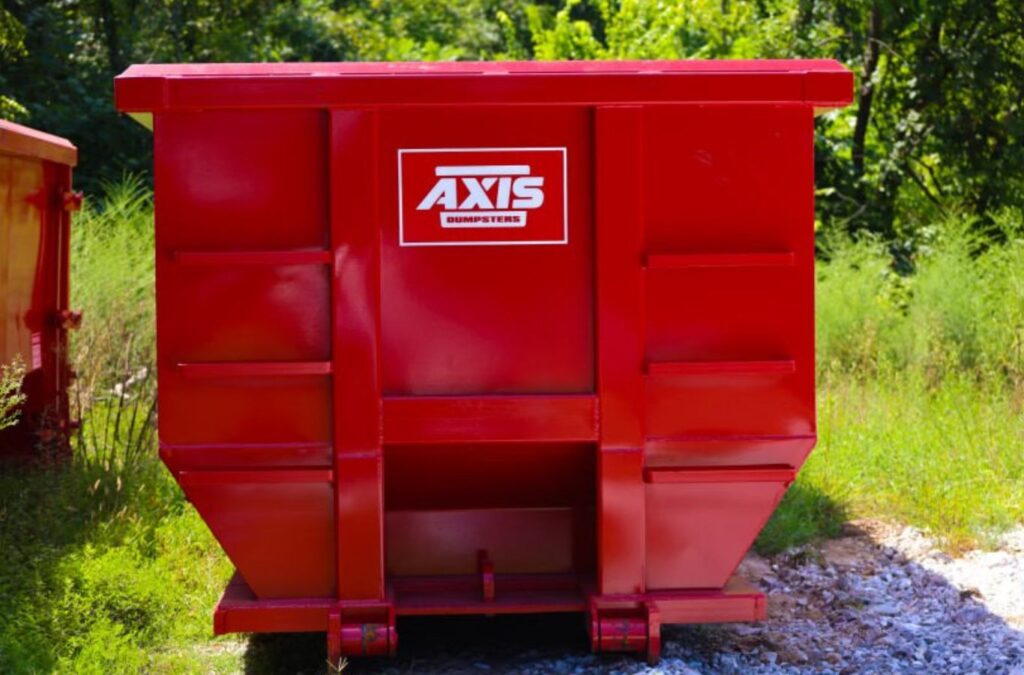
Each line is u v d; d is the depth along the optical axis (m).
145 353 10.05
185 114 4.95
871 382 10.86
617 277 5.03
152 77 4.87
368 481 5.04
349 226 4.96
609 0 21.52
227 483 5.05
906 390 10.52
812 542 7.32
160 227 4.96
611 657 5.33
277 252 4.97
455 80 4.91
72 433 8.23
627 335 5.04
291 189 4.99
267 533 5.11
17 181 7.18
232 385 5.02
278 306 5.01
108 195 13.44
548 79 4.92
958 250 12.84
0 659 4.89
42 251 7.66
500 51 33.28
